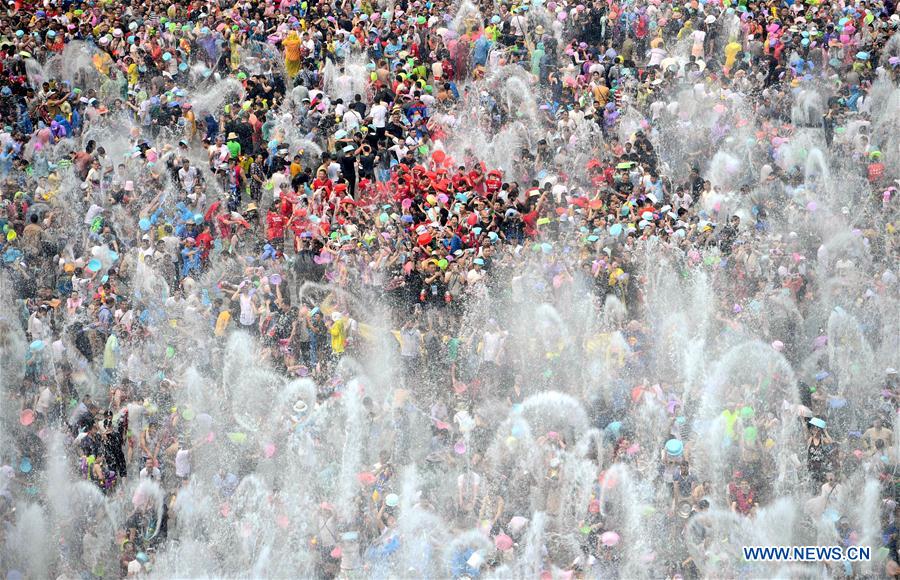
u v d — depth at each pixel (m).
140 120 60.06
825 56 70.38
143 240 49.16
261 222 52.56
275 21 69.31
